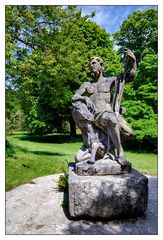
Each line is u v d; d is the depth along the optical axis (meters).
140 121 12.52
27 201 5.00
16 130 25.23
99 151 4.57
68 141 18.88
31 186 5.96
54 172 7.59
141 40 19.14
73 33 10.88
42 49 10.11
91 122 4.62
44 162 8.74
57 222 4.10
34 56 9.30
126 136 4.54
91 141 4.60
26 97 10.45
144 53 15.17
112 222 4.05
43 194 5.39
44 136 22.28
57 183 6.18
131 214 4.14
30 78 9.94
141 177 4.17
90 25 18.27
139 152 13.15
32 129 21.81
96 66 4.73
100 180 4.05
